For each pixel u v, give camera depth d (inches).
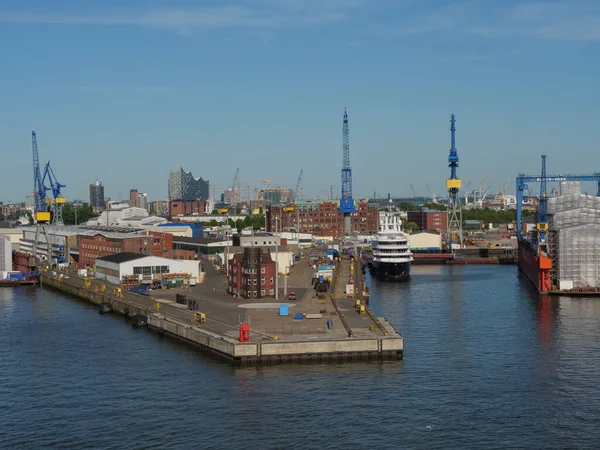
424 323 6879.9
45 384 4859.7
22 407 4409.5
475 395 4534.9
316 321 6136.8
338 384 4722.0
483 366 5206.7
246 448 3740.2
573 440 3850.9
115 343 6018.7
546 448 3752.5
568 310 7657.5
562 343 5969.5
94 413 4269.2
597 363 5310.0
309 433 3919.8
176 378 4899.1
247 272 7598.4
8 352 5772.6
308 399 4431.6
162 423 4087.1
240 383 4746.6
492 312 7544.3
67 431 4005.9
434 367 5162.4
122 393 4618.6
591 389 4670.3
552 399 4473.4
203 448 3747.5
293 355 5216.5
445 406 4330.7
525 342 5999.0
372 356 5305.1
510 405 4360.2
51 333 6501.0
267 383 4741.6
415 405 4340.6
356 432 3934.5
